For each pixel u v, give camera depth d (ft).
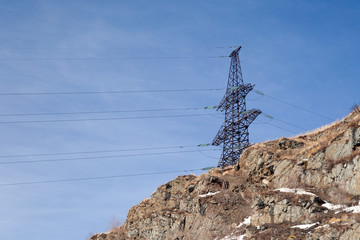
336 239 164.45
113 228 274.77
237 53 339.57
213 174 264.93
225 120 323.78
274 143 257.55
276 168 237.86
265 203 206.18
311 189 210.18
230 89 327.88
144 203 269.64
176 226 241.55
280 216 196.75
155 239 242.58
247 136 311.06
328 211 188.24
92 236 274.77
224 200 242.58
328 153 217.77
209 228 232.32
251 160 257.14
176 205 254.47
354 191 193.26
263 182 241.35
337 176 204.54
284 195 202.39
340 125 234.58
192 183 264.11
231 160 306.76
